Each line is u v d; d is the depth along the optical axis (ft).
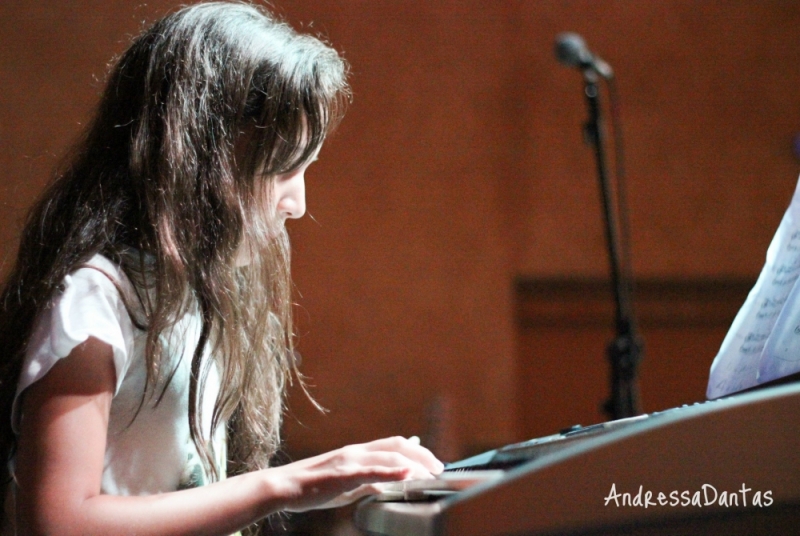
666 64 49.03
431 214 47.16
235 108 11.62
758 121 49.42
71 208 11.51
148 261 11.03
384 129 47.01
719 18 49.32
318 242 46.21
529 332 49.37
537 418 49.08
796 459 5.91
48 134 39.91
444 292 46.91
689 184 49.06
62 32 40.65
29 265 11.30
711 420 5.94
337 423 45.24
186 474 11.09
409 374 46.16
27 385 9.55
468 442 46.14
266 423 13.39
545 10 48.29
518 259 47.91
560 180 48.26
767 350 9.43
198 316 11.62
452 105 47.60
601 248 48.32
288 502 9.13
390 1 46.96
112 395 9.90
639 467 5.85
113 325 10.03
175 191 11.20
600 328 49.34
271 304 13.06
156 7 38.11
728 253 49.03
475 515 5.78
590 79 23.95
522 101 48.16
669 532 5.81
